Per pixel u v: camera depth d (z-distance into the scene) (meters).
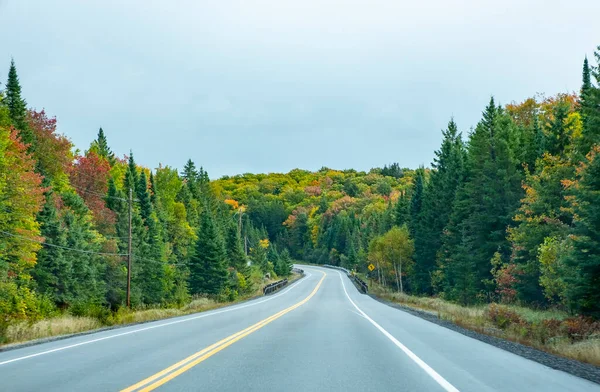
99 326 22.44
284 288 74.69
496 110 54.88
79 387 7.19
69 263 46.56
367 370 8.67
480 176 49.53
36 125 62.44
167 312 30.91
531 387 7.43
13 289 35.78
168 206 95.50
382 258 70.81
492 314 23.55
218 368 8.82
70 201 56.53
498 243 44.56
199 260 62.41
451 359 10.16
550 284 28.36
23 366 9.19
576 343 15.43
